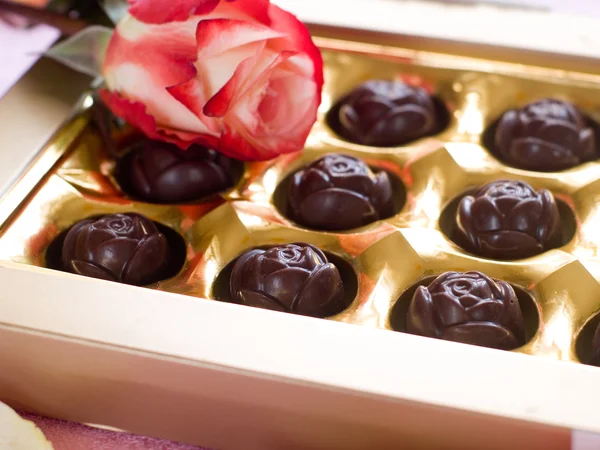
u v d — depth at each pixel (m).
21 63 0.49
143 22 0.39
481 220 0.40
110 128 0.44
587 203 0.42
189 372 0.34
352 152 0.44
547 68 0.45
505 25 0.46
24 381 0.37
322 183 0.41
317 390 0.33
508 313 0.37
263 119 0.40
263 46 0.38
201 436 0.37
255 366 0.33
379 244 0.40
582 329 0.38
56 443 0.37
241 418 0.35
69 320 0.35
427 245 0.40
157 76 0.40
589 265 0.39
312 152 0.44
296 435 0.35
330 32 0.46
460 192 0.43
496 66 0.46
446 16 0.47
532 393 0.33
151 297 0.35
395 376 0.33
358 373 0.33
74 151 0.43
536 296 0.39
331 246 0.40
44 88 0.44
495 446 0.33
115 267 0.39
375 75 0.47
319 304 0.37
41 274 0.36
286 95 0.40
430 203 0.42
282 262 0.38
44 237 0.40
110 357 0.35
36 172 0.41
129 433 0.38
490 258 0.40
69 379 0.36
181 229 0.41
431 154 0.44
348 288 0.40
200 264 0.40
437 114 0.46
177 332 0.34
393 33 0.46
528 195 0.40
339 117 0.46
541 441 0.33
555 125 0.43
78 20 0.44
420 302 0.37
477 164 0.43
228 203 0.42
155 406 0.36
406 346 0.34
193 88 0.39
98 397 0.36
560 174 0.43
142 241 0.39
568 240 0.41
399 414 0.33
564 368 0.33
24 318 0.35
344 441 0.35
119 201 0.42
